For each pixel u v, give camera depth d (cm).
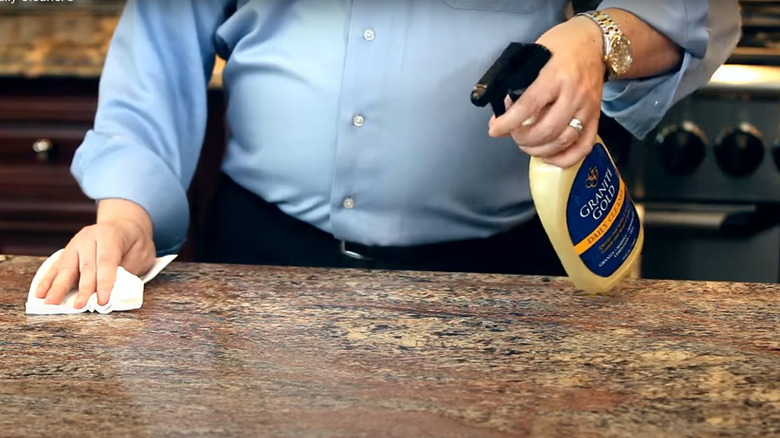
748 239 203
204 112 150
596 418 98
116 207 137
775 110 197
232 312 118
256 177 149
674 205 202
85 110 217
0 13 239
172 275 129
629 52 122
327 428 96
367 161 142
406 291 124
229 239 153
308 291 124
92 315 118
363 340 112
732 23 133
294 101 143
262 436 95
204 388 102
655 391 102
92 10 241
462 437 95
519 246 149
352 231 146
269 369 106
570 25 121
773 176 200
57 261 126
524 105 113
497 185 144
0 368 106
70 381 104
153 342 112
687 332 113
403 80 139
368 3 138
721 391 102
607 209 121
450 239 146
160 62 146
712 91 197
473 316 117
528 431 96
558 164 117
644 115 137
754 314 117
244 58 146
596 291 122
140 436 95
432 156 141
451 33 138
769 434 96
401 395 101
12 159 220
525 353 109
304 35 141
